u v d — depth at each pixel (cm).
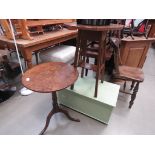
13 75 227
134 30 201
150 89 214
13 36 152
